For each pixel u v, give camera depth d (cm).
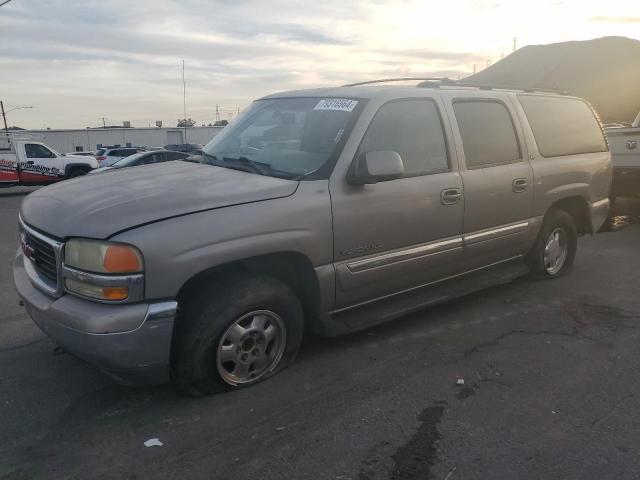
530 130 514
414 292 443
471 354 400
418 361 388
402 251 404
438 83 462
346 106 397
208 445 288
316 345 412
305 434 298
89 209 310
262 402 330
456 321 464
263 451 283
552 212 552
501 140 484
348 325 383
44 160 2102
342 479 262
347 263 372
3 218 1296
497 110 487
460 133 446
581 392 346
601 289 552
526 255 545
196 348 317
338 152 369
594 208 592
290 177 359
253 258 340
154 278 289
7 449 286
